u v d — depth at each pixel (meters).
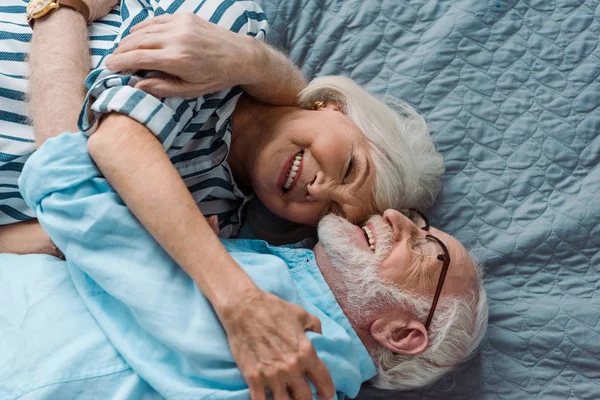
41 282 1.07
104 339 1.02
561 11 1.51
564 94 1.45
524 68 1.46
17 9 1.27
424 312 1.17
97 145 1.03
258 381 0.98
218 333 1.00
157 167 1.02
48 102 1.11
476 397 1.29
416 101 1.44
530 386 1.29
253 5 1.25
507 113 1.44
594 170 1.41
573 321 1.31
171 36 1.04
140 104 1.04
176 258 1.01
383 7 1.49
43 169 1.02
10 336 1.00
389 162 1.24
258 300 0.98
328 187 1.20
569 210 1.37
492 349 1.31
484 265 1.36
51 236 1.04
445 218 1.38
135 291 1.00
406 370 1.21
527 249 1.36
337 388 1.10
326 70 1.46
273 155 1.21
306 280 1.17
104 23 1.29
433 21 1.49
